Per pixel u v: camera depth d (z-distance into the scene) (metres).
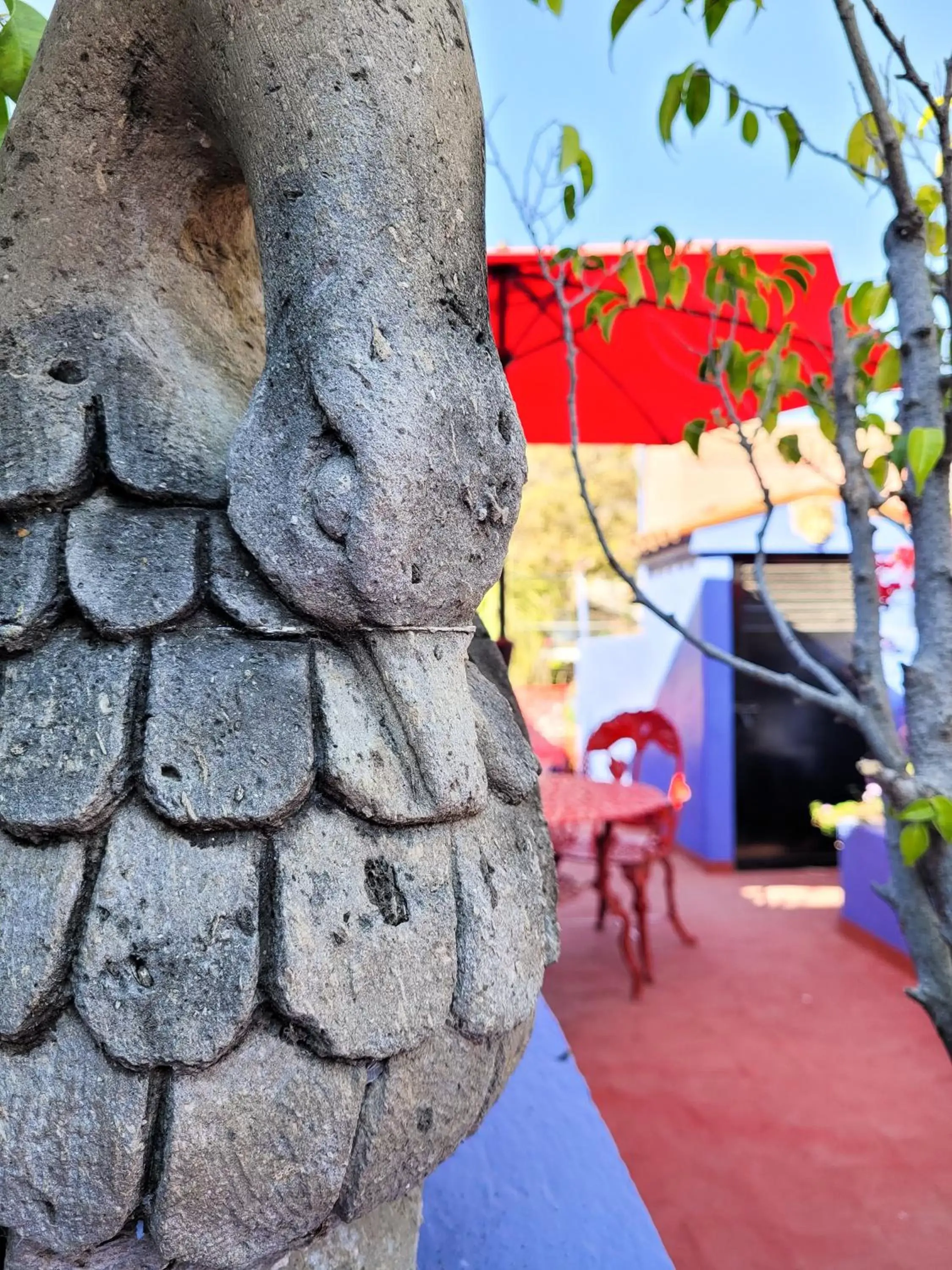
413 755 0.65
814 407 1.35
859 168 1.11
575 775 4.36
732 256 1.36
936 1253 2.02
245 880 0.58
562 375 2.93
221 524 0.67
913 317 0.96
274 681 0.62
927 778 0.93
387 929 0.61
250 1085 0.57
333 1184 0.60
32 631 0.63
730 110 1.08
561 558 12.12
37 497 0.66
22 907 0.57
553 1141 1.39
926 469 0.86
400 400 0.60
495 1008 0.66
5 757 0.60
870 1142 2.47
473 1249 1.14
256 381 0.81
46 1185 0.56
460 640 0.69
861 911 4.13
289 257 0.63
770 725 5.68
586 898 5.00
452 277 0.65
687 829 5.94
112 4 0.68
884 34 0.86
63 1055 0.56
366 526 0.60
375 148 0.62
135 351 0.70
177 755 0.59
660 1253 1.14
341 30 0.62
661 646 6.51
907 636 5.25
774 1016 3.33
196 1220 0.57
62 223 0.71
